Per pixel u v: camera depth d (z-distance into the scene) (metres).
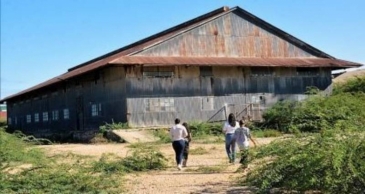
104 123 39.59
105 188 12.22
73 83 45.34
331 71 44.06
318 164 8.95
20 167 14.32
